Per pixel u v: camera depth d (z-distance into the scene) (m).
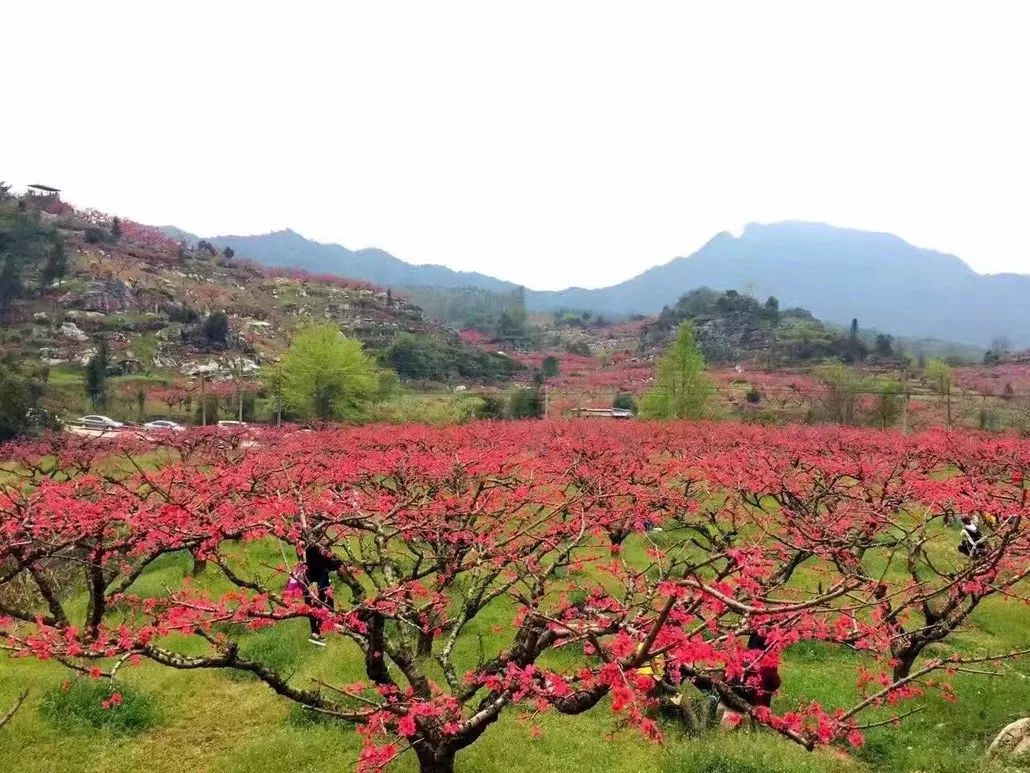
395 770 7.42
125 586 10.45
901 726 8.69
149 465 22.77
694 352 46.91
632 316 191.88
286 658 10.34
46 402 43.47
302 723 8.62
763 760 7.37
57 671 9.71
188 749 8.16
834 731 5.77
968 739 8.46
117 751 8.04
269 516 7.89
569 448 19.95
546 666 9.84
